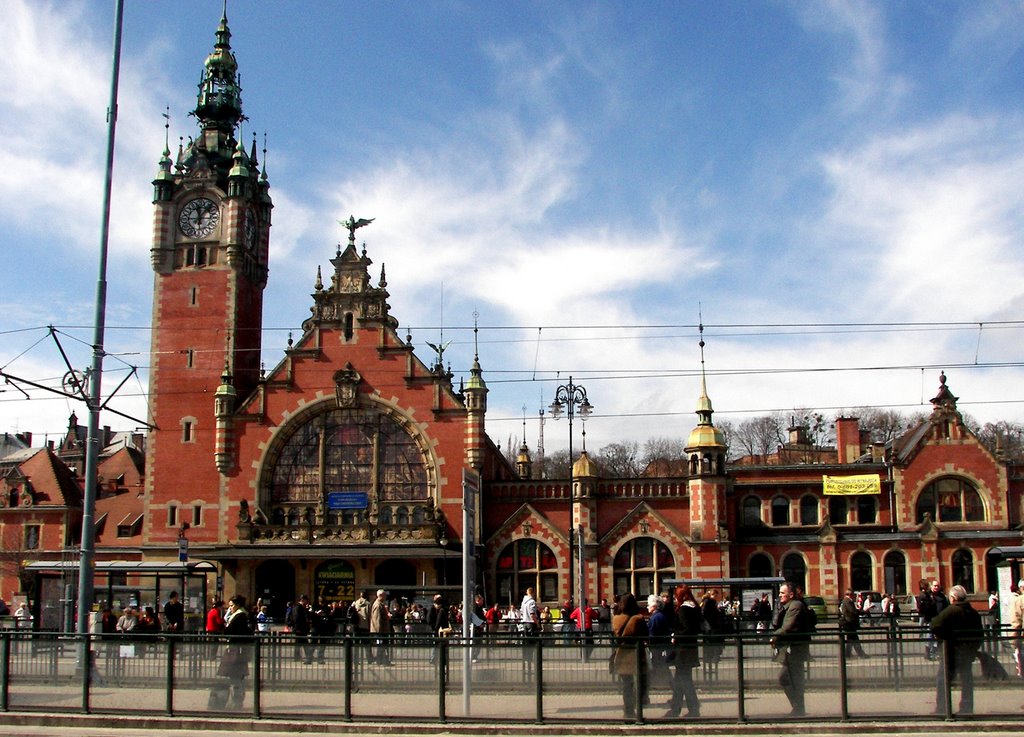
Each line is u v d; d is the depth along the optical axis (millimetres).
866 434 109688
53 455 86875
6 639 24875
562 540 67250
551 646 23484
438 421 68875
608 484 68312
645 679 22812
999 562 41812
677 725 22156
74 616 50375
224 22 80375
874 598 63844
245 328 75000
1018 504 68875
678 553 66312
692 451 67562
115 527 82750
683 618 25891
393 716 23125
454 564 67000
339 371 69438
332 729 22734
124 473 102125
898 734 21484
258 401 70062
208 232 74438
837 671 22578
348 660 23594
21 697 24672
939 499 69000
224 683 24000
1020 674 22344
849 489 71875
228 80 79188
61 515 82750
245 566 66500
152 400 71812
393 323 70250
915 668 22625
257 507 68812
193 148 76438
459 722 22766
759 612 45969
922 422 78938
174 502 70062
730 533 71188
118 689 24391
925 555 66312
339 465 69312
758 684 22641
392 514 68375
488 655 23531
